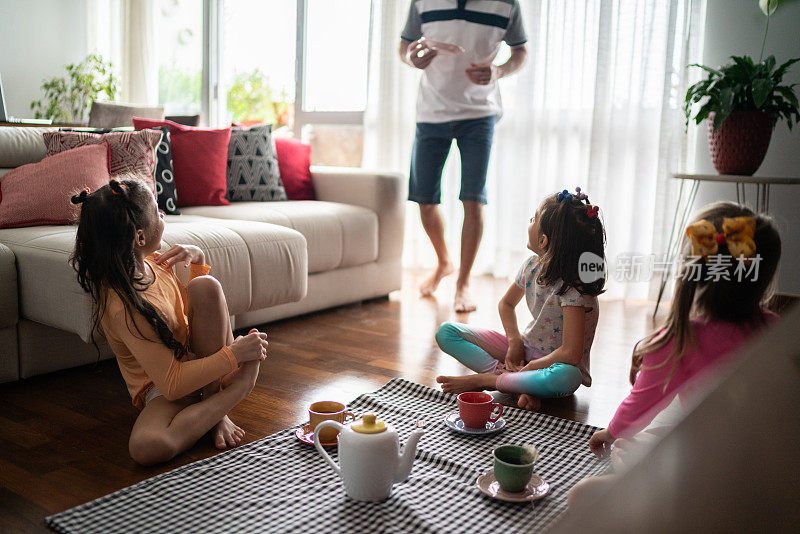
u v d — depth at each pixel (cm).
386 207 324
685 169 322
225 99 512
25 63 534
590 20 342
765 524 32
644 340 138
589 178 341
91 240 148
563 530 36
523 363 206
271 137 333
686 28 314
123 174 252
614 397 202
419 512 129
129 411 183
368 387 207
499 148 382
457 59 312
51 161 236
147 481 139
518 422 178
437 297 340
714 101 278
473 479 144
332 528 123
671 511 34
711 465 36
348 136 426
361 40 433
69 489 139
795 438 36
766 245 123
